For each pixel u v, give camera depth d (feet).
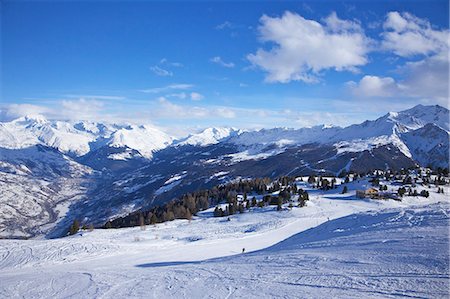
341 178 628.28
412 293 48.42
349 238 102.22
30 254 154.81
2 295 76.02
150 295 65.10
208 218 358.43
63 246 171.53
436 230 87.81
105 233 258.78
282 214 328.08
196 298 59.82
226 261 99.96
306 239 136.98
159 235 234.38
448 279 51.62
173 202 490.49
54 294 73.46
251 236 215.92
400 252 70.59
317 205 375.86
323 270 67.05
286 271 70.85
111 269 105.40
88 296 68.85
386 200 399.03
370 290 51.62
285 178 571.69
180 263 123.34
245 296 57.00
